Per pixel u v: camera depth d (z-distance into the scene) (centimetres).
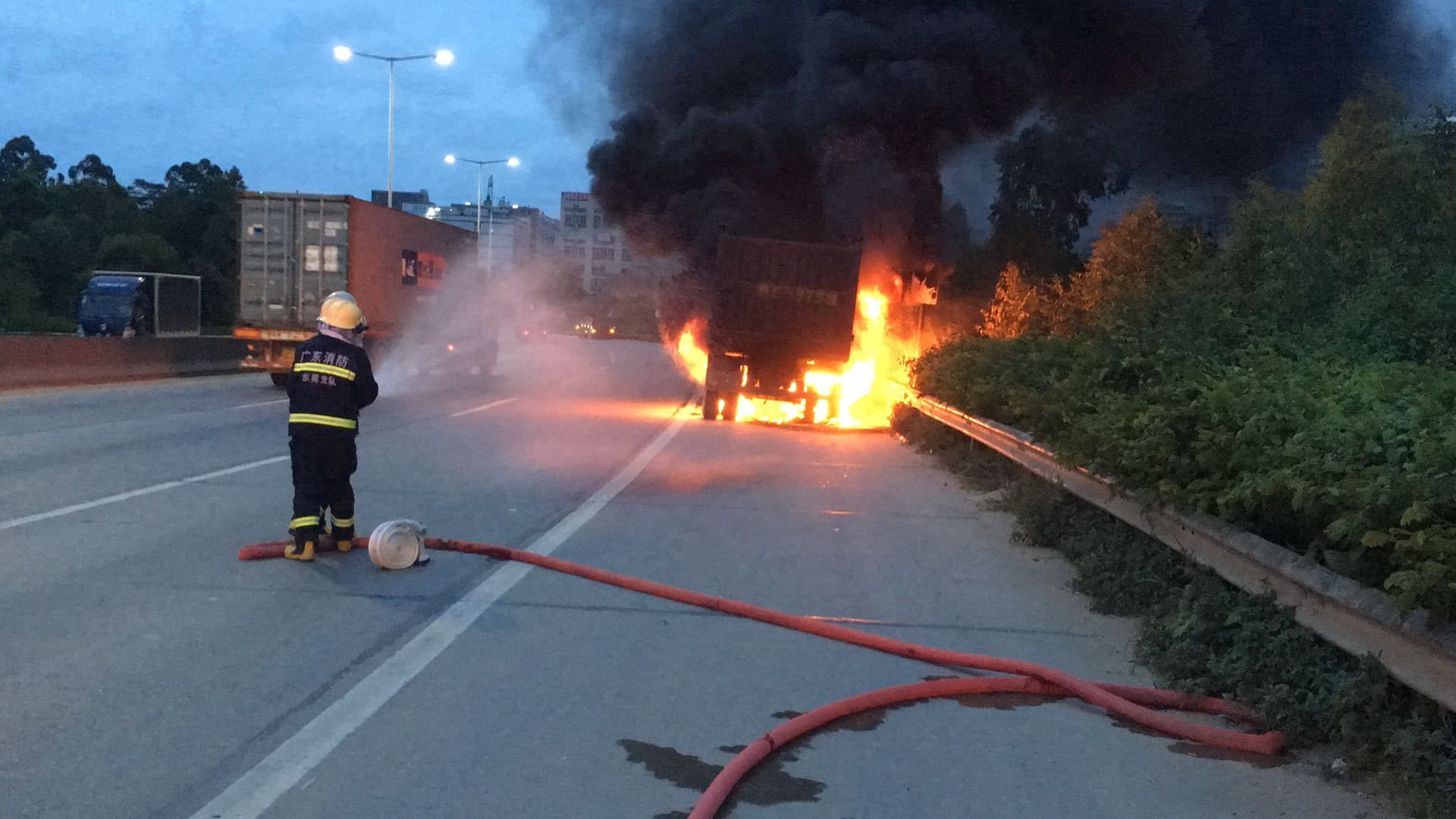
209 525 903
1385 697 462
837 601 732
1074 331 1894
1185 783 459
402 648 600
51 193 6197
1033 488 1056
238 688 532
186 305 4066
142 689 527
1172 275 1598
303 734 478
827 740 496
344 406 790
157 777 432
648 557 842
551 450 1478
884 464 1462
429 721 498
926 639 653
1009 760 480
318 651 592
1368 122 1362
